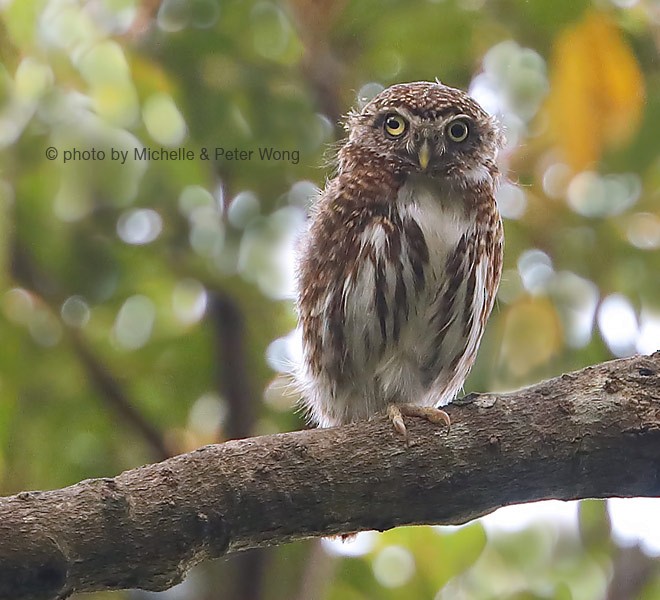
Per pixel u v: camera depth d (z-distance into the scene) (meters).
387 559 11.05
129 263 11.14
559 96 9.57
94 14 10.54
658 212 10.66
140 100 10.55
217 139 10.79
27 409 10.75
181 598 11.02
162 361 11.30
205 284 11.11
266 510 6.32
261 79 10.84
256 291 11.20
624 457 6.64
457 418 6.70
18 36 10.34
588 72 9.48
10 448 10.65
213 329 11.29
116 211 11.01
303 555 10.88
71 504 5.86
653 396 6.70
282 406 11.26
